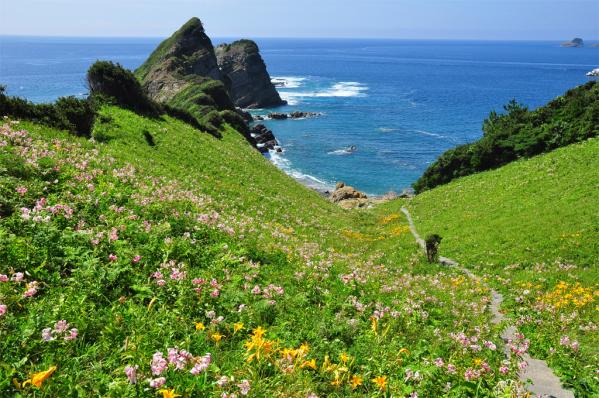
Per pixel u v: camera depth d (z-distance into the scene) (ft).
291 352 24.34
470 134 378.73
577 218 87.86
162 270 32.09
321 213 115.34
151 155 86.43
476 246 89.61
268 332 28.02
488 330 43.57
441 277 72.13
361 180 258.16
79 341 21.90
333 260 57.57
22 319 21.90
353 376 24.66
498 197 120.37
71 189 41.60
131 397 18.38
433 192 160.66
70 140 65.57
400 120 440.45
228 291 31.60
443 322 42.93
